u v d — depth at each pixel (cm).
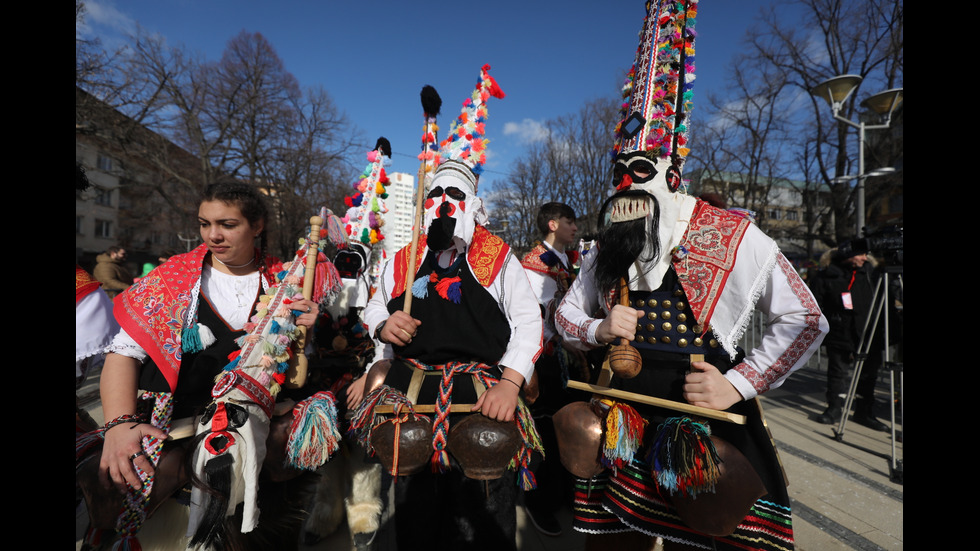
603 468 151
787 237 1788
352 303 241
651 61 158
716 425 139
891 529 238
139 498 133
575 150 2045
